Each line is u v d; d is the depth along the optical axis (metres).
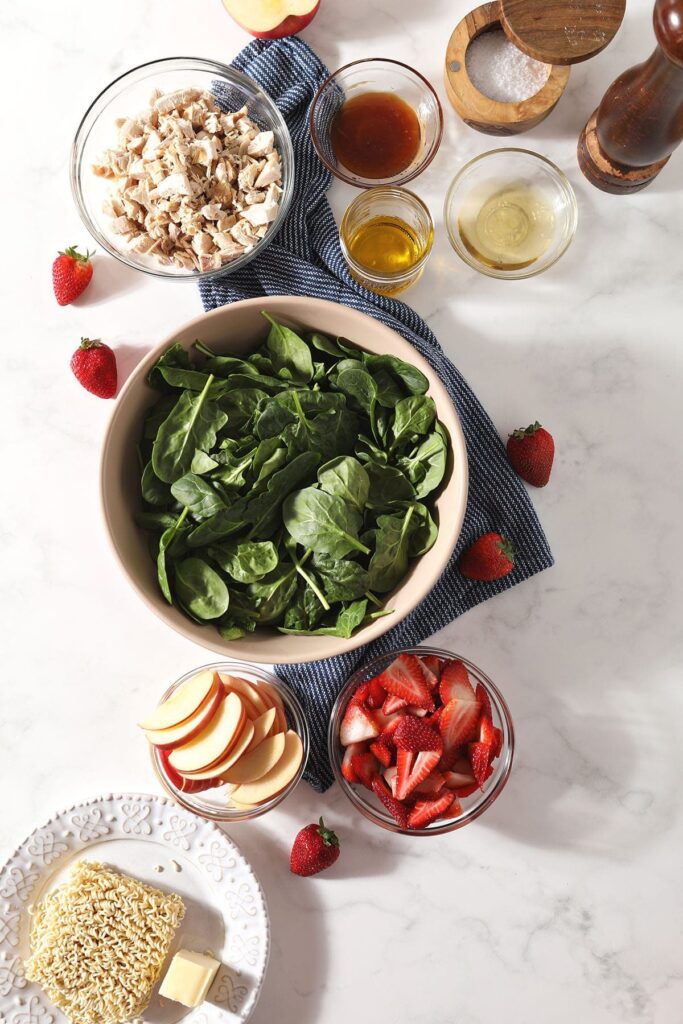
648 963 1.40
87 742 1.40
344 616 1.16
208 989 1.32
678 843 1.40
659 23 1.05
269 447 1.16
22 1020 1.35
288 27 1.33
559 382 1.39
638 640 1.40
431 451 1.18
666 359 1.39
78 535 1.40
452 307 1.39
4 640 1.40
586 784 1.40
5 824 1.40
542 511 1.40
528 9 1.21
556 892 1.40
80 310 1.39
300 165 1.37
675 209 1.39
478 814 1.28
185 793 1.35
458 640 1.40
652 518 1.40
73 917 1.32
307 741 1.33
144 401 1.19
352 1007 1.39
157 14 1.39
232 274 1.36
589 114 1.38
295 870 1.34
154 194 1.27
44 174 1.39
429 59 1.38
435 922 1.39
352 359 1.22
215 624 1.17
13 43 1.39
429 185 1.38
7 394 1.40
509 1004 1.40
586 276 1.39
